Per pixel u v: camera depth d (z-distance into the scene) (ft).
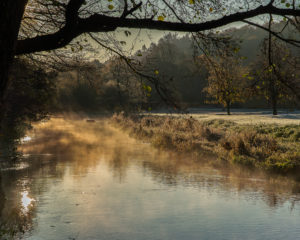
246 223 32.32
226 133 97.09
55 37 12.89
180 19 14.49
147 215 34.60
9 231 28.17
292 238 28.32
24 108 78.74
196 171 58.54
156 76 15.23
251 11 13.85
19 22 10.84
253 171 57.57
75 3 12.31
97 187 45.80
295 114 195.42
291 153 63.93
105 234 28.96
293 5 13.96
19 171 54.39
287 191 44.86
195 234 29.53
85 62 24.50
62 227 30.40
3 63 10.55
